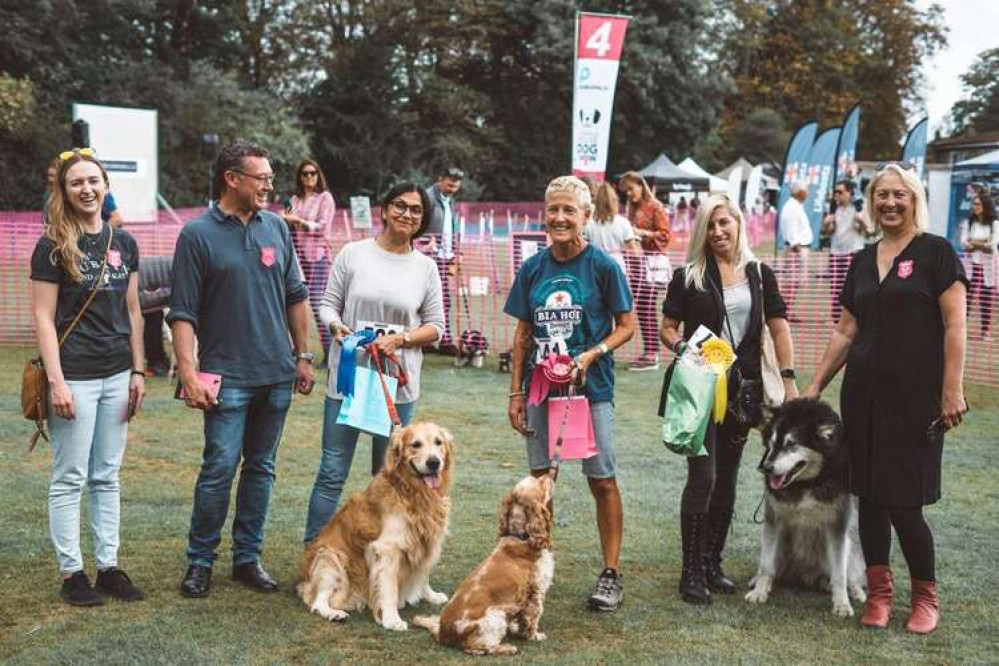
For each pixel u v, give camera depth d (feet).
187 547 15.87
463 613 12.50
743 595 15.15
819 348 36.27
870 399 13.76
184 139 102.47
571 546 17.03
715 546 15.42
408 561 13.99
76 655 12.02
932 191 72.18
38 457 21.18
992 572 15.92
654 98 135.64
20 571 14.89
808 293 39.96
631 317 14.47
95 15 99.25
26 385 13.28
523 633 13.03
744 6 171.12
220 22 111.34
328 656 12.28
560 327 14.39
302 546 16.63
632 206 35.24
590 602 14.20
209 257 14.03
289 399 14.99
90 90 97.45
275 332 14.60
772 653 12.71
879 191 13.99
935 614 13.75
